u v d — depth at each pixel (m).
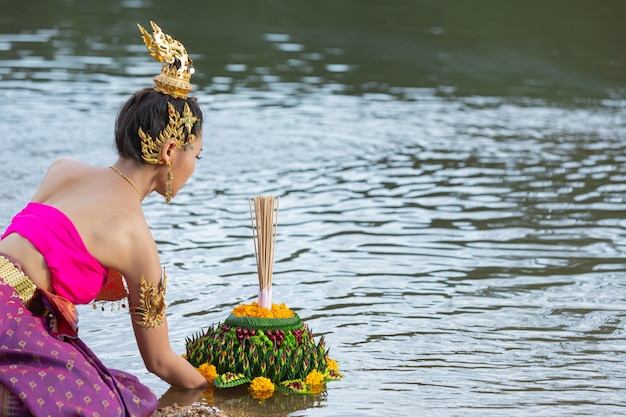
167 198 6.18
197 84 19.59
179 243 10.20
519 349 7.59
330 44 25.20
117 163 6.12
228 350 6.80
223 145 14.90
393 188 12.82
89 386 5.49
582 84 21.61
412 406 6.51
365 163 14.17
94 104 17.08
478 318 8.25
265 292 6.96
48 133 14.81
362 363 7.27
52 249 5.65
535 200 12.31
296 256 9.89
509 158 14.70
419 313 8.35
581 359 7.40
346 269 9.51
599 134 16.67
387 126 16.81
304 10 30.55
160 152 5.98
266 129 16.12
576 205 12.09
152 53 6.05
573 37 27.44
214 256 9.78
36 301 5.71
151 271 6.00
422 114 17.98
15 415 5.45
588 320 8.23
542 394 6.74
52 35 24.31
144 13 28.45
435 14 30.61
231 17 28.58
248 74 20.88
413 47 25.45
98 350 7.41
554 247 10.33
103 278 5.92
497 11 31.25
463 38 26.98
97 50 22.58
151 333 6.22
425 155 14.79
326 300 8.64
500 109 18.73
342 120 17.09
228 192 12.39
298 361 6.81
